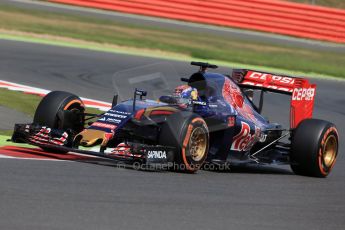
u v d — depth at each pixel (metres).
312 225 22.30
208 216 21.86
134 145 27.95
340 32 104.94
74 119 31.06
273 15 104.94
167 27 98.69
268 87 35.47
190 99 31.38
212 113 31.75
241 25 105.31
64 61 66.38
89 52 73.69
